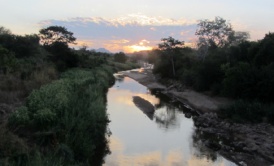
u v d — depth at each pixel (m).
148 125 30.34
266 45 40.34
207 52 67.56
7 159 12.59
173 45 76.38
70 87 27.88
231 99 41.56
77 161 15.69
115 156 20.67
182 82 64.69
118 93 53.00
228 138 26.00
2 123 16.25
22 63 39.16
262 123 29.36
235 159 20.95
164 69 77.88
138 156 20.94
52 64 49.56
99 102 25.92
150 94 56.03
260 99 35.56
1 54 33.34
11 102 22.56
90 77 43.47
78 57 63.25
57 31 70.31
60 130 16.77
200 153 22.08
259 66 39.78
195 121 33.00
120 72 107.81
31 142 15.53
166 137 26.06
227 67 44.34
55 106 19.28
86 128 19.17
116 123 30.44
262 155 21.69
